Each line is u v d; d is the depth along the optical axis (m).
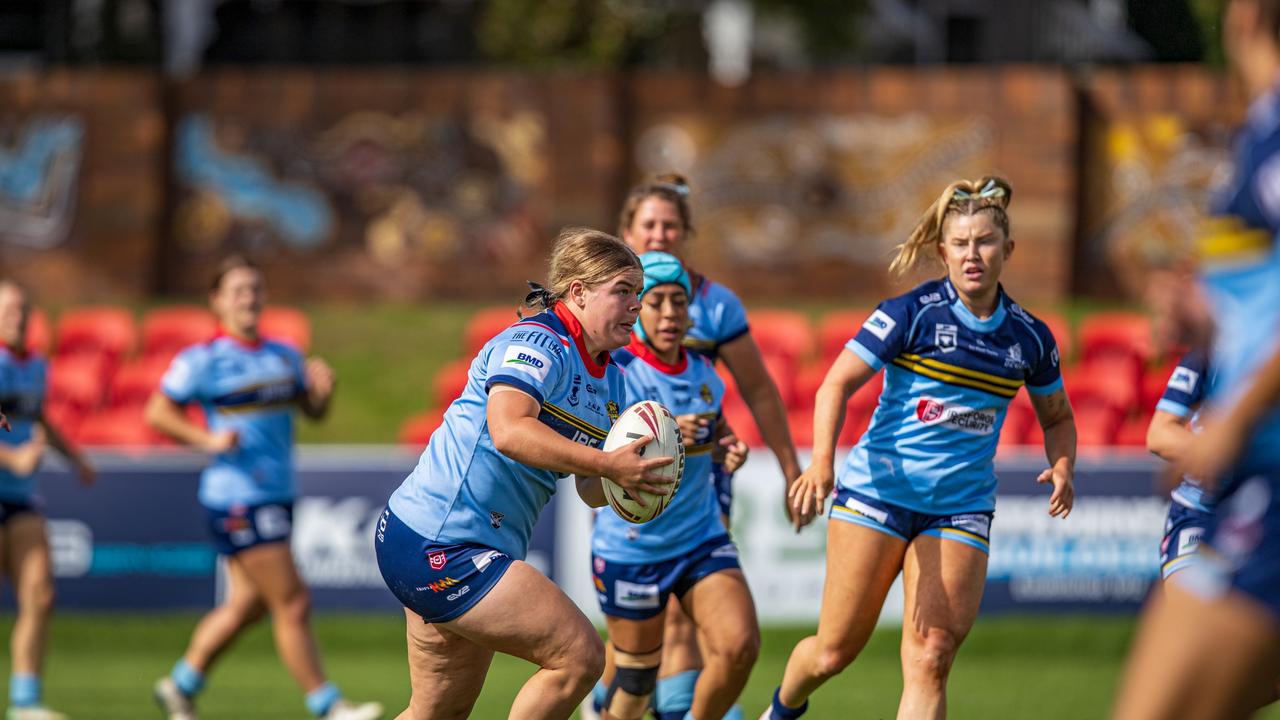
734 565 19.44
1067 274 59.22
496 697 30.17
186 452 38.75
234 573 26.45
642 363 19.88
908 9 85.75
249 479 26.23
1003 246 17.28
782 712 19.11
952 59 85.75
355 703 29.58
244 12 80.06
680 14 76.44
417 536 15.23
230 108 62.78
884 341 17.41
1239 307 10.70
